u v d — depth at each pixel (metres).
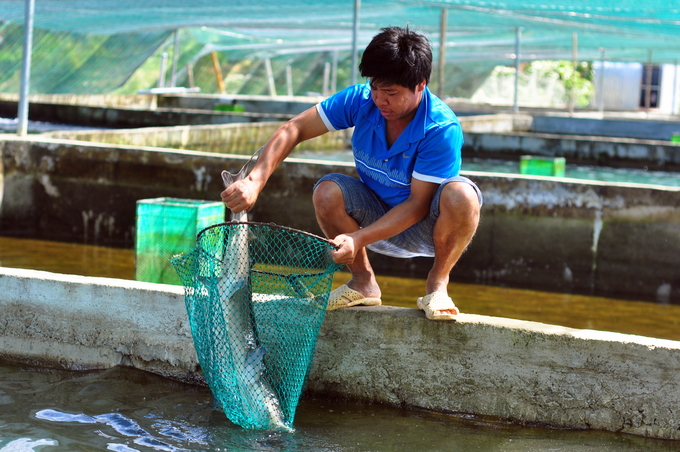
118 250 6.51
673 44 18.94
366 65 2.79
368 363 3.32
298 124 3.17
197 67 26.08
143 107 17.92
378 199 3.30
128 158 6.62
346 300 3.30
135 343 3.54
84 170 6.76
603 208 5.63
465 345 3.19
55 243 6.64
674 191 5.45
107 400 3.25
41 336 3.65
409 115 3.00
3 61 18.00
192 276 3.03
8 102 14.31
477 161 12.27
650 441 3.01
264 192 6.32
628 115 23.92
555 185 5.72
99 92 22.05
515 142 12.23
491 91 37.22
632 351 3.00
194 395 3.35
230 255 2.87
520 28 17.31
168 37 20.75
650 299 5.58
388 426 3.09
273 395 2.99
